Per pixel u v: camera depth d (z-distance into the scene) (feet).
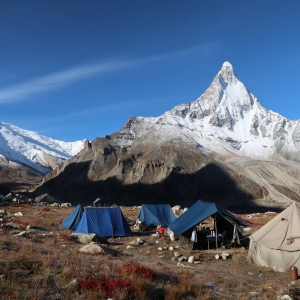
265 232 65.31
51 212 156.25
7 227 84.23
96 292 36.27
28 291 34.24
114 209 98.68
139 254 69.21
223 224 84.02
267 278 54.19
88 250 61.52
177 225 85.25
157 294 39.78
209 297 40.27
